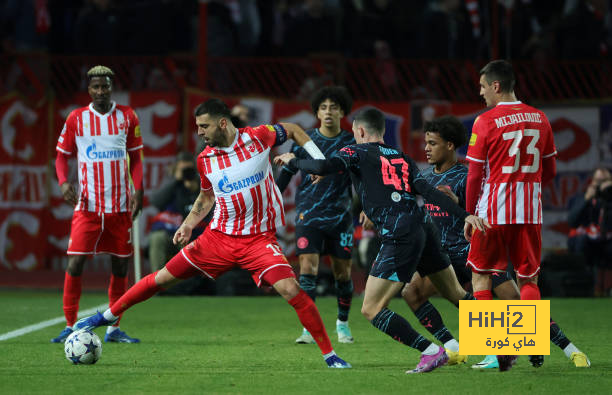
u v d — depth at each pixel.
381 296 19.73
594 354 23.05
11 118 47.56
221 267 20.39
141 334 27.50
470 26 50.84
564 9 53.78
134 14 49.56
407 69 48.38
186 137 46.94
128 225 25.81
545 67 48.44
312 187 26.34
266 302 38.47
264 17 51.25
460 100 48.25
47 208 47.69
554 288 42.00
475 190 20.12
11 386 17.80
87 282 46.19
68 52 51.19
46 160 47.69
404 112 47.88
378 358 22.30
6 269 47.56
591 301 39.19
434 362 19.39
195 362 21.38
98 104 25.25
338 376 19.06
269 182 20.23
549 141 20.38
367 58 49.94
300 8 52.44
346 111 26.80
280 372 19.66
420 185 19.67
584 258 42.53
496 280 20.92
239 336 27.08
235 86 48.03
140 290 20.88
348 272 26.23
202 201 20.94
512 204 19.81
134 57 47.91
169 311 34.72
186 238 20.59
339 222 26.16
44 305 36.09
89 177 25.33
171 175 39.25
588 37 50.25
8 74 47.84
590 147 48.00
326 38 49.66
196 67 48.03
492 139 19.83
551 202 47.94
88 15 49.31
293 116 47.66
